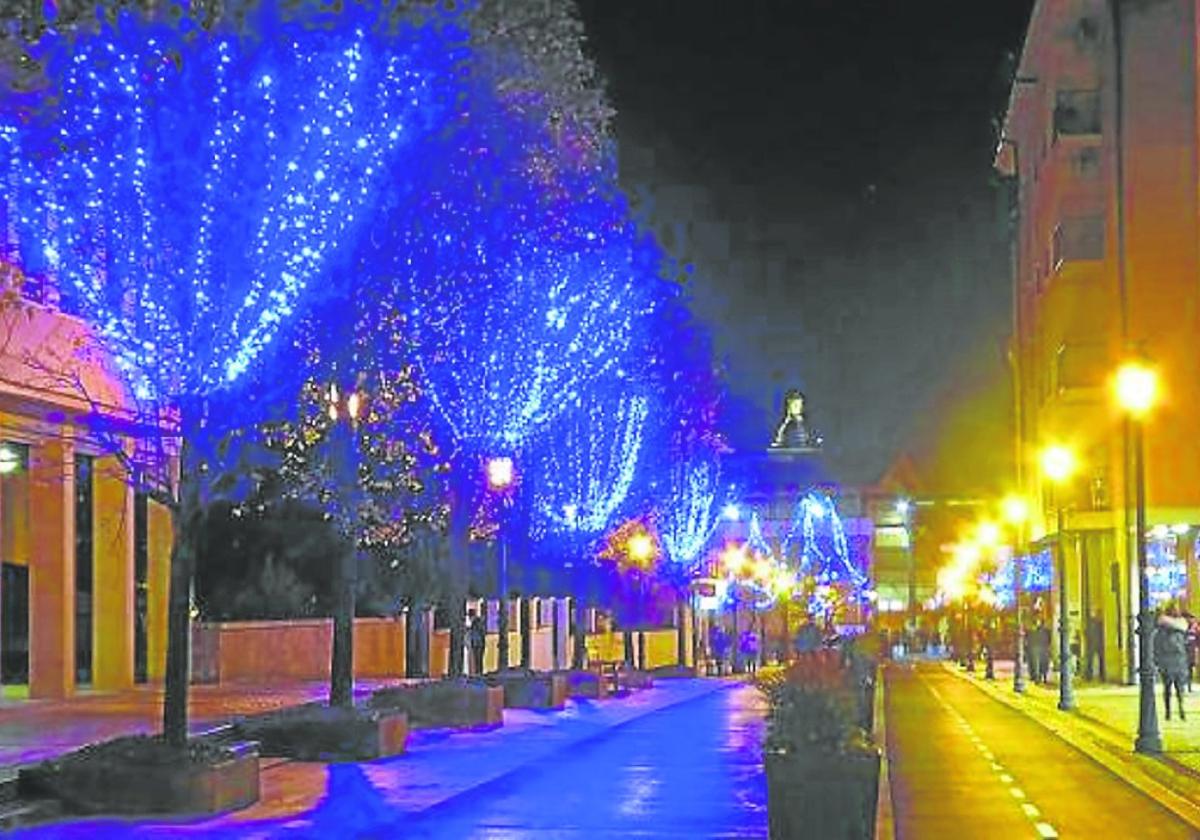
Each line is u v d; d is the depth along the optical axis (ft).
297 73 69.36
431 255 107.45
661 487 222.89
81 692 116.67
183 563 62.95
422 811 64.44
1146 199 154.10
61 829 56.70
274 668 147.43
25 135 69.46
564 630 212.23
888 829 56.49
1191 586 170.50
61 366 95.50
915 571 404.57
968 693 166.30
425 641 169.99
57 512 111.45
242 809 63.16
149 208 63.93
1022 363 236.22
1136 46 155.43
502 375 115.14
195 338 63.72
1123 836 58.85
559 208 121.49
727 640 245.65
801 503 393.09
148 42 64.95
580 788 72.84
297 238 67.82
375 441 105.19
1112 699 144.05
